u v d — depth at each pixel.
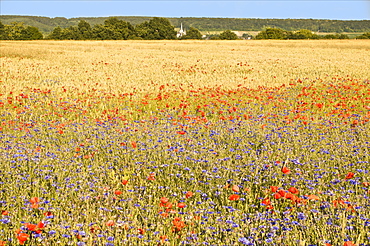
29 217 4.70
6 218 4.59
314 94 16.98
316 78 23.39
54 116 12.81
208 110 14.15
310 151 8.12
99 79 22.42
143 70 27.56
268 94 17.27
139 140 9.09
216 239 4.34
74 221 4.75
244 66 30.83
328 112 13.35
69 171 6.71
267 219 4.71
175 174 6.65
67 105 14.28
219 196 5.66
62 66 29.31
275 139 9.31
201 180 6.36
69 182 6.02
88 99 15.69
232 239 4.27
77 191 5.82
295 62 34.06
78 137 9.52
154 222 4.78
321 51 49.41
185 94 17.53
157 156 7.69
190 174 6.46
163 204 4.51
